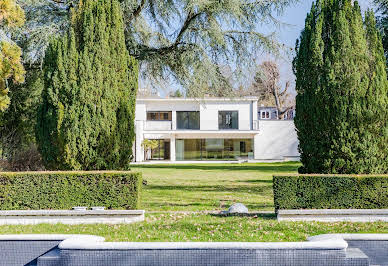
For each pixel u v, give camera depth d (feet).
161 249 17.48
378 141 27.50
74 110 28.19
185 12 43.39
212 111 116.37
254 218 27.45
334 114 27.50
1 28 34.58
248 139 118.01
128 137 30.04
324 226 24.75
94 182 27.58
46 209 27.32
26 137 48.70
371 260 18.98
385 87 27.76
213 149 117.50
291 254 17.22
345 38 27.63
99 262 17.53
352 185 26.96
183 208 33.24
